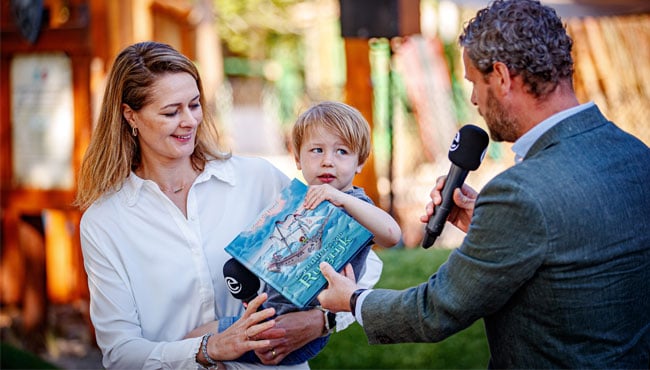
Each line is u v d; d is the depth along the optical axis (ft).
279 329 7.83
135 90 8.04
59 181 17.34
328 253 7.78
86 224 8.39
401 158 31.32
